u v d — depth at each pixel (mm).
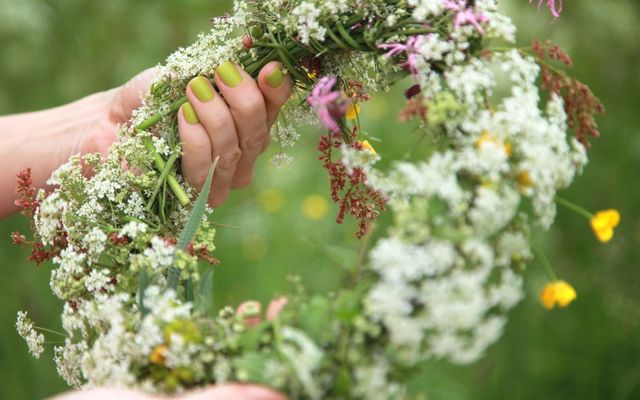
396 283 667
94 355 704
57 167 891
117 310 711
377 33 748
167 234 779
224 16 813
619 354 1083
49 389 1046
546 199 689
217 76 790
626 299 1118
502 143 689
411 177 675
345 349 669
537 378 1069
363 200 773
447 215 675
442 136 709
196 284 729
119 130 802
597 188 1199
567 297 707
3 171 888
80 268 741
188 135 792
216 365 682
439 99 700
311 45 768
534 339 1076
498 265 686
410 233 672
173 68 798
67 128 894
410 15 746
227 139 798
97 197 773
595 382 1072
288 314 685
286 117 847
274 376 665
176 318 692
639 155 1196
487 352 1066
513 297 681
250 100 788
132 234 747
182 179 807
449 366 1062
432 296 663
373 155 708
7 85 1262
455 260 669
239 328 694
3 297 1062
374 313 668
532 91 712
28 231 1097
